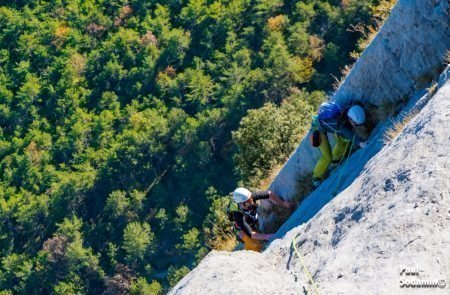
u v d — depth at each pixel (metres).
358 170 5.85
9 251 94.94
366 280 3.50
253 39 104.75
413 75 6.14
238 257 4.63
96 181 96.44
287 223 6.80
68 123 107.19
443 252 3.37
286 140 14.93
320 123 6.64
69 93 110.00
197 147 91.31
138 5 119.19
